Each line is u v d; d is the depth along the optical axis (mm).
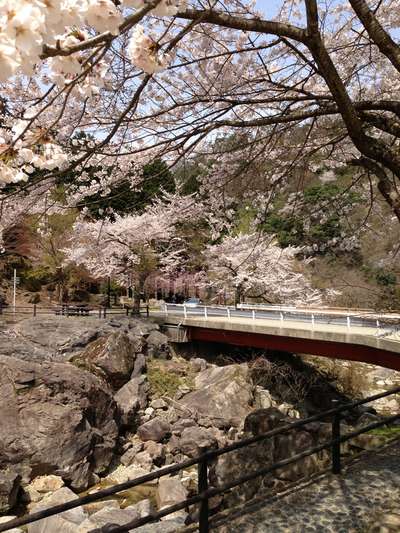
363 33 6258
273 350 20344
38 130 2818
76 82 2455
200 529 3885
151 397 17391
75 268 32594
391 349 12836
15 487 10664
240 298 26969
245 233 22797
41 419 12242
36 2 1604
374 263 19062
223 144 6457
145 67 2578
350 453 6758
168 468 3547
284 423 7836
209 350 22922
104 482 12469
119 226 23297
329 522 4328
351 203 9938
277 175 7094
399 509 4508
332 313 18984
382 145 4180
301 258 27594
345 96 3818
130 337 19781
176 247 27812
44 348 18828
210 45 5816
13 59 1570
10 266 36094
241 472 7691
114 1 2363
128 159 5926
